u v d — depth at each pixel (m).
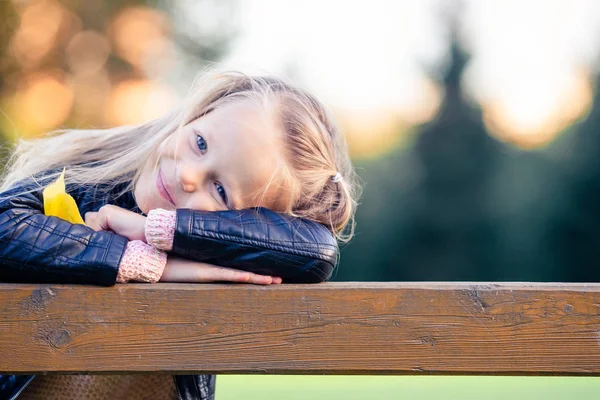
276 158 2.04
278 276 1.83
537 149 11.46
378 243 11.53
